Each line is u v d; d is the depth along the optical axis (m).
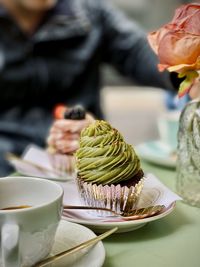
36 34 1.18
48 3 1.21
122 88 2.34
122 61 1.24
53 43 1.20
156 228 0.46
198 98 0.53
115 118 2.02
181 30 0.46
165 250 0.41
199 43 0.45
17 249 0.32
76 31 1.22
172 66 0.47
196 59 0.46
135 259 0.39
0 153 1.14
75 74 1.22
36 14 1.19
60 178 0.59
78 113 0.64
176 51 0.46
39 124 1.19
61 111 0.67
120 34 1.25
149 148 0.75
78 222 0.44
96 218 0.46
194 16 0.45
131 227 0.44
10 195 0.39
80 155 0.47
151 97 2.30
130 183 0.46
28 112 1.20
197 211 0.51
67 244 0.39
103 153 0.46
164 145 0.77
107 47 1.28
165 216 0.48
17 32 1.17
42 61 1.19
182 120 0.54
